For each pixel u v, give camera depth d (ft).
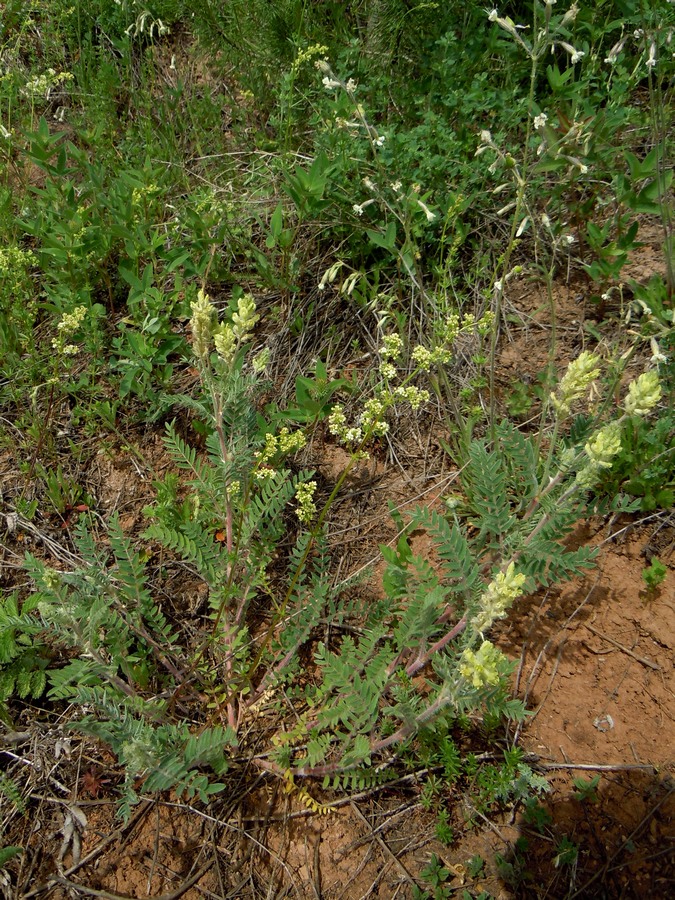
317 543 8.25
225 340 6.14
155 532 7.68
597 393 8.64
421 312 10.75
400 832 6.95
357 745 6.46
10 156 13.15
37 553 9.12
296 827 7.04
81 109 15.31
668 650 7.86
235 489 7.32
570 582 8.41
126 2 15.06
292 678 7.68
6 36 16.35
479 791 7.06
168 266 10.66
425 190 11.05
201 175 13.74
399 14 13.34
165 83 15.30
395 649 7.99
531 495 7.25
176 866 6.83
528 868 6.64
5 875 6.74
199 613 8.60
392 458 9.93
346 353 11.01
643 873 6.55
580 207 11.16
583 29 12.71
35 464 9.87
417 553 8.93
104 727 5.96
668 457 8.62
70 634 6.39
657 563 8.29
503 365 10.43
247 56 14.42
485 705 6.54
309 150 13.34
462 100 11.71
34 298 11.53
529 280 11.20
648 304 8.86
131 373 9.93
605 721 7.47
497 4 13.25
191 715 7.78
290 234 10.69
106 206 11.65
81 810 7.15
